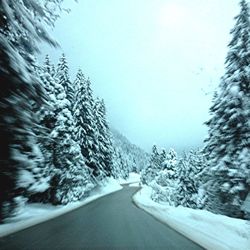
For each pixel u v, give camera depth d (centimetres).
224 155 1836
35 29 795
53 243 813
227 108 1798
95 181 4100
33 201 2095
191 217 1474
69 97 3278
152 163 8081
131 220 1398
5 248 733
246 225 1081
